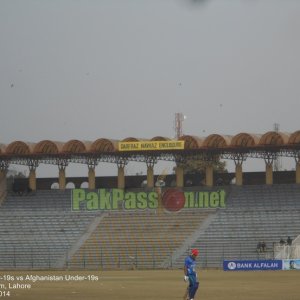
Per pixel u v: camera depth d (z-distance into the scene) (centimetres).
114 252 13100
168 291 6856
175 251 12862
